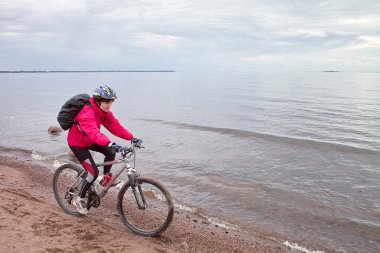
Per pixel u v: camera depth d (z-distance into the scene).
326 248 5.76
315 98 49.66
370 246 5.89
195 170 10.46
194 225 6.24
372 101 44.22
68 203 5.61
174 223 6.14
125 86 104.12
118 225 5.51
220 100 46.41
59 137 16.05
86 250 4.14
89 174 5.14
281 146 14.81
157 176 9.73
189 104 40.47
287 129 20.62
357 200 8.21
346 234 6.35
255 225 6.58
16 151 12.67
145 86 103.75
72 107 4.82
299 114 29.31
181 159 11.86
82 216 5.68
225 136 17.22
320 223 6.81
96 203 5.31
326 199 8.23
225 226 6.42
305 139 16.62
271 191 8.70
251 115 28.58
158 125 21.44
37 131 17.89
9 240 4.08
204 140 15.98
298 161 12.09
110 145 4.62
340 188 9.12
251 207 7.55
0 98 47.41
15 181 8.08
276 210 7.42
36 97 50.84
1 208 5.10
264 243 5.77
